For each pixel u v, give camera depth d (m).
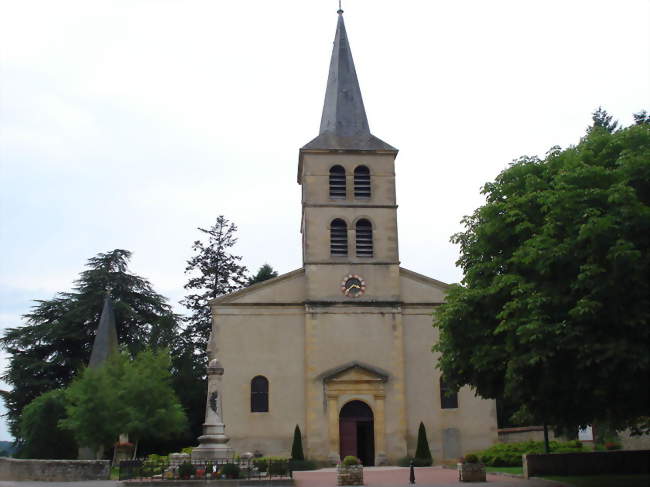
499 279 21.80
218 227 67.12
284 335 38.81
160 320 57.78
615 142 21.70
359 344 38.66
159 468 25.81
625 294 18.31
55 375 54.69
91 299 57.00
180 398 50.34
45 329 55.03
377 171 41.50
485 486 23.84
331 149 41.41
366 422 37.75
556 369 19.28
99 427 37.19
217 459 26.25
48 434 38.91
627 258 17.67
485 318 22.84
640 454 27.81
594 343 18.17
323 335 38.59
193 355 56.47
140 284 61.09
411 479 25.44
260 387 38.12
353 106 43.75
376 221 40.62
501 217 23.27
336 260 39.72
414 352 39.09
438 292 39.91
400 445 37.34
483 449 38.00
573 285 18.97
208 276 65.25
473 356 22.38
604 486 22.83
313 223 40.34
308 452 36.84
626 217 18.48
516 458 34.09
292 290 39.50
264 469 26.08
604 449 35.28
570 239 19.45
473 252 24.75
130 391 38.22
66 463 27.72
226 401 37.62
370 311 39.12
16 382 52.59
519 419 31.58
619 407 19.95
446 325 23.30
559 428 23.94
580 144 23.50
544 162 24.28
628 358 17.69
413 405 38.34
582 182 20.38
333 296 39.22
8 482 26.89
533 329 18.69
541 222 22.28
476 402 38.69
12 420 52.47
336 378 37.69
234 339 38.53
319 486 24.86
